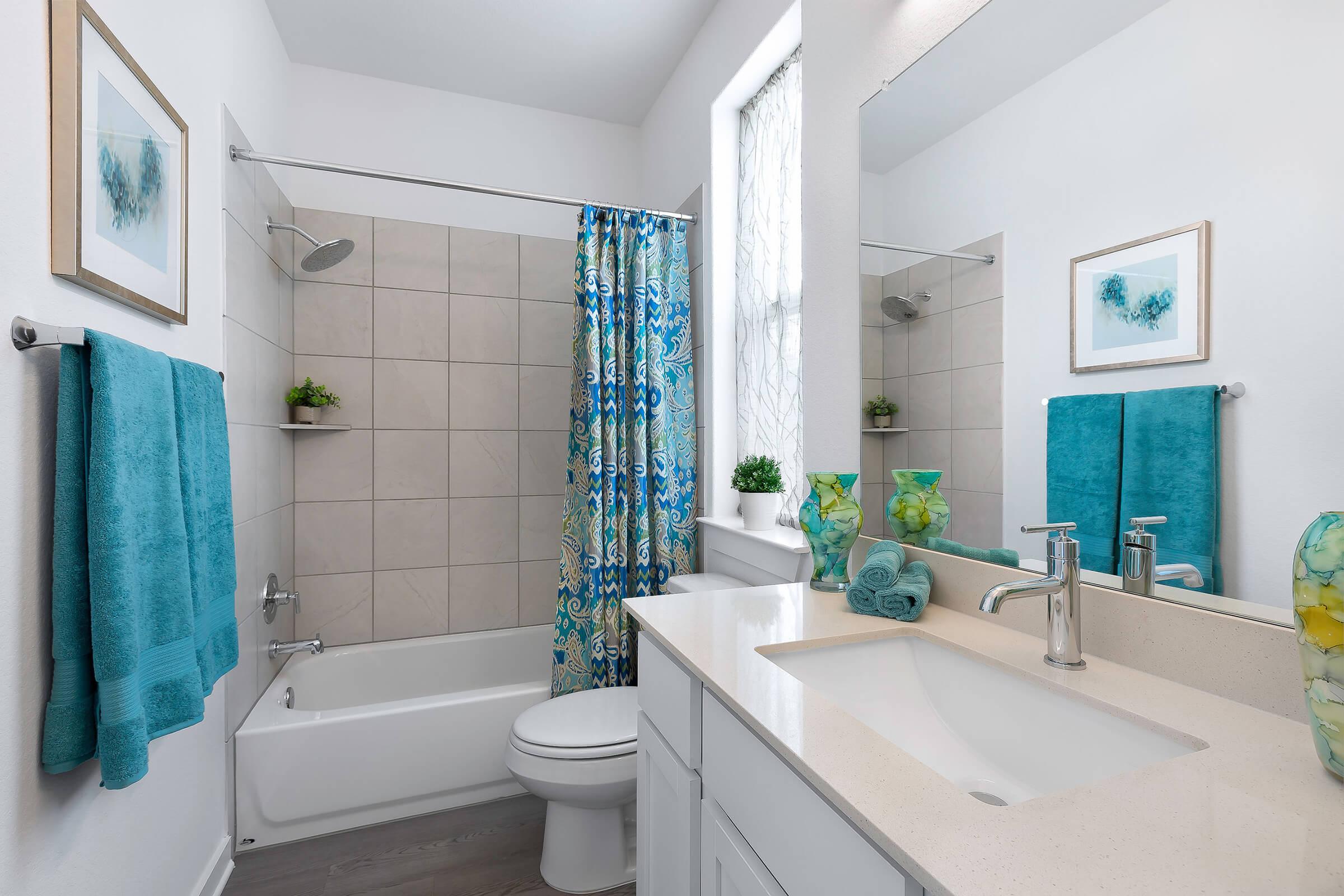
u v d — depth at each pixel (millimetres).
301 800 1825
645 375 2375
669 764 1060
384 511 2672
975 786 868
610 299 2365
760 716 740
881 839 511
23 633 894
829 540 1340
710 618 1148
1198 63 763
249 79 1999
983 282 1103
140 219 1203
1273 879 447
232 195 1791
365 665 2539
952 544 1195
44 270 941
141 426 1054
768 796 748
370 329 2656
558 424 2959
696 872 975
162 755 1331
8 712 863
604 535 2305
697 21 2373
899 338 1312
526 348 2908
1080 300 928
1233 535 740
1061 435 964
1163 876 452
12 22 871
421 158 2762
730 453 2408
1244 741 654
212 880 1587
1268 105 693
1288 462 684
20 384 892
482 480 2826
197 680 1152
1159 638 827
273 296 2240
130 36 1205
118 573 948
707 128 2369
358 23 2350
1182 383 790
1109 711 749
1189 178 775
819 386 1583
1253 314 711
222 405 1438
